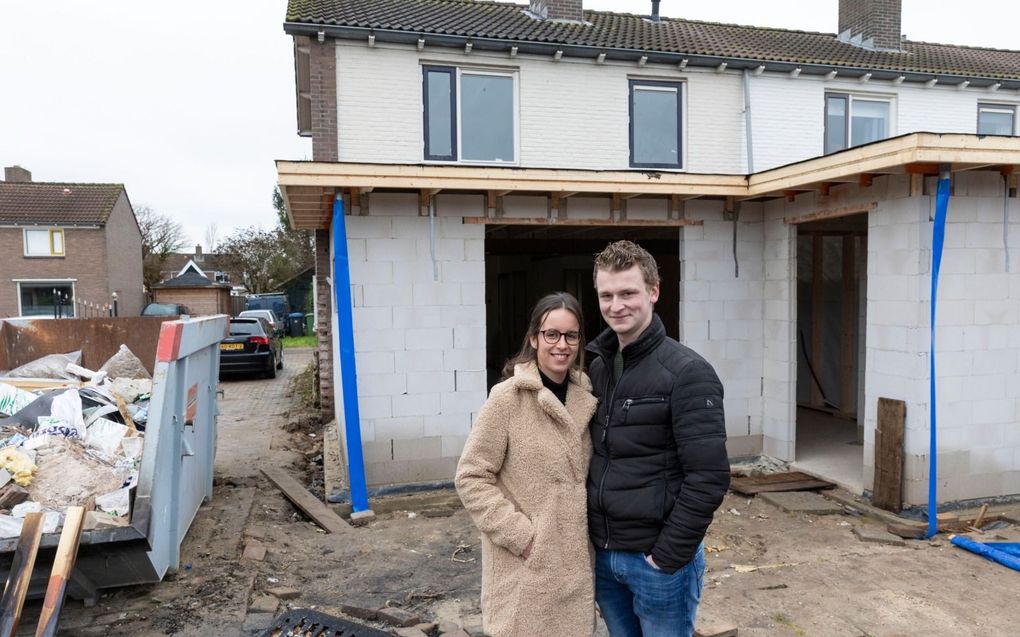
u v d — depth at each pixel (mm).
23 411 4500
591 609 2305
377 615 3881
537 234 10086
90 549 3461
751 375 7504
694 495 2141
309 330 33938
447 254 6590
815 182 6035
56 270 25516
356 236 6348
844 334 9930
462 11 10398
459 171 6000
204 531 5066
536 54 9344
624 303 2271
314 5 9367
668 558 2172
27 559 3201
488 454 2338
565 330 2330
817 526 5754
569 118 9523
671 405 2215
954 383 5898
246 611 3877
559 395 2439
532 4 10875
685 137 9969
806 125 10367
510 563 2311
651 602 2320
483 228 6672
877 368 6145
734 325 7430
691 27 11617
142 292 32719
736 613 4035
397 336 6496
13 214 25188
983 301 5945
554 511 2273
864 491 6262
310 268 36188
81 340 6645
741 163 10156
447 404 6637
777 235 7246
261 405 12422
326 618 3684
